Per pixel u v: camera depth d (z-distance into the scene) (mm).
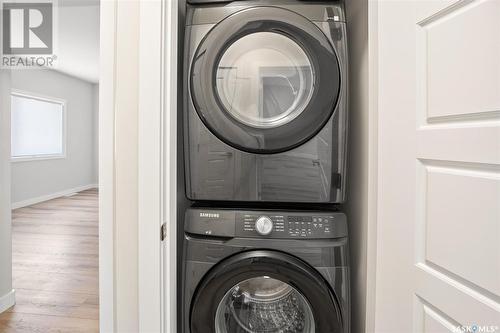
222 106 985
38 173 5410
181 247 1209
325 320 925
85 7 2871
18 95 4945
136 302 898
